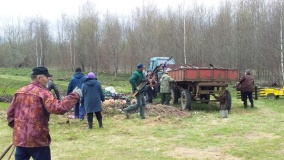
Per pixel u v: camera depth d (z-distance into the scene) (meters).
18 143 3.86
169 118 10.37
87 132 8.58
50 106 3.77
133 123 9.69
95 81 8.95
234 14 31.72
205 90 12.05
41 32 49.38
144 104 10.34
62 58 44.28
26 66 50.91
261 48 26.67
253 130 8.67
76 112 10.66
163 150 6.80
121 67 38.28
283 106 13.79
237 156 6.32
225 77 11.90
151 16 34.44
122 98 13.68
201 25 32.16
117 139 7.80
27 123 3.84
